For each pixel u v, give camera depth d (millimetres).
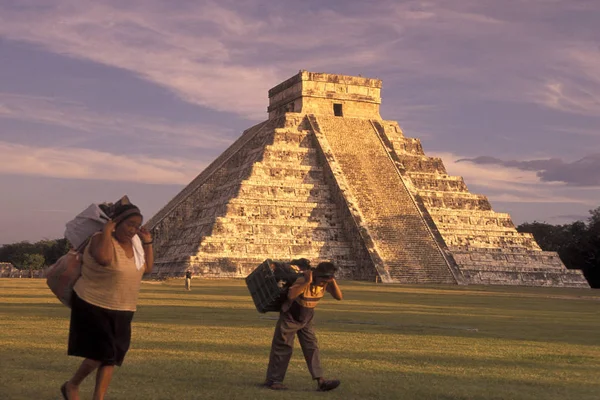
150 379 13383
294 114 117500
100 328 10594
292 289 13242
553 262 112125
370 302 46625
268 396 12109
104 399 11500
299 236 102812
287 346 13328
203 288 64625
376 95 123000
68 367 14414
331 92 120438
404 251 99812
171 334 21688
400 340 21969
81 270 10781
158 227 112938
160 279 98250
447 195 115812
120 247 10828
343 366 15953
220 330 23422
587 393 13312
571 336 25500
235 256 97688
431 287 81625
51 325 23453
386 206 106375
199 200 116438
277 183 105875
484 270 105812
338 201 106625
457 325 28953
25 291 50031
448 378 14648
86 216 11094
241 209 101750
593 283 131500
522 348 20828
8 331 21156
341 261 102000
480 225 114062
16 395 11430
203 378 13695
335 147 113812
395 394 12703
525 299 59031
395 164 114188
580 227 146375
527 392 13258
